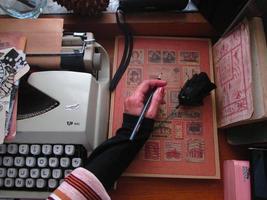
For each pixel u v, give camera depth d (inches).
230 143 28.3
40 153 25.4
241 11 23.0
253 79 22.6
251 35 23.3
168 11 28.7
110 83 28.9
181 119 28.2
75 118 24.2
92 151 25.1
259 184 24.1
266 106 21.5
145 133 25.2
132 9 28.3
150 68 29.6
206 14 27.7
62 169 25.3
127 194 27.2
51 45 25.9
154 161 27.4
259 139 25.0
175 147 27.7
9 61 25.3
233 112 25.1
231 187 25.6
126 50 29.7
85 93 24.7
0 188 26.0
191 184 27.5
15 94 24.7
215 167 27.3
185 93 27.0
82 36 26.4
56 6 29.4
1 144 24.6
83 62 25.6
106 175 23.3
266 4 22.8
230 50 25.8
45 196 25.5
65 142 24.9
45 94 24.9
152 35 30.4
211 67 29.6
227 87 26.3
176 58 29.9
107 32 30.2
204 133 28.0
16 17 28.4
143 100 26.2
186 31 29.9
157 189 27.3
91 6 27.1
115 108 28.5
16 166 25.6
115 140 24.5
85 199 20.9
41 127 24.3
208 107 28.5
